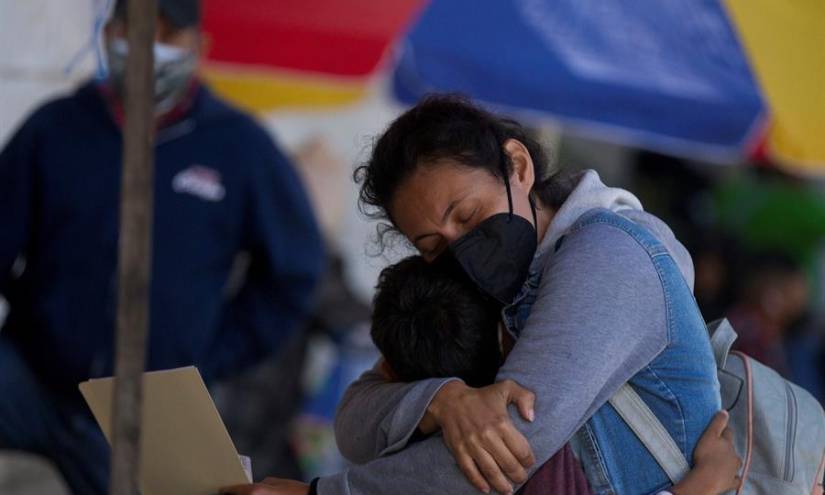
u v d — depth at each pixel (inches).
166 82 264.5
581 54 335.3
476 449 142.0
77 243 268.4
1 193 269.9
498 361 155.9
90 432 270.1
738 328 452.8
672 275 149.5
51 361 269.1
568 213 154.9
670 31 347.3
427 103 155.0
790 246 527.8
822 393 481.7
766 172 557.0
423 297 154.6
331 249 372.8
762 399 159.9
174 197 272.7
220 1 323.9
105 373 269.3
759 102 347.3
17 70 319.9
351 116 435.8
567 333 144.1
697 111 343.0
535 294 152.7
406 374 157.0
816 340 492.4
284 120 429.7
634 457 149.5
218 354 286.4
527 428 142.1
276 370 345.7
